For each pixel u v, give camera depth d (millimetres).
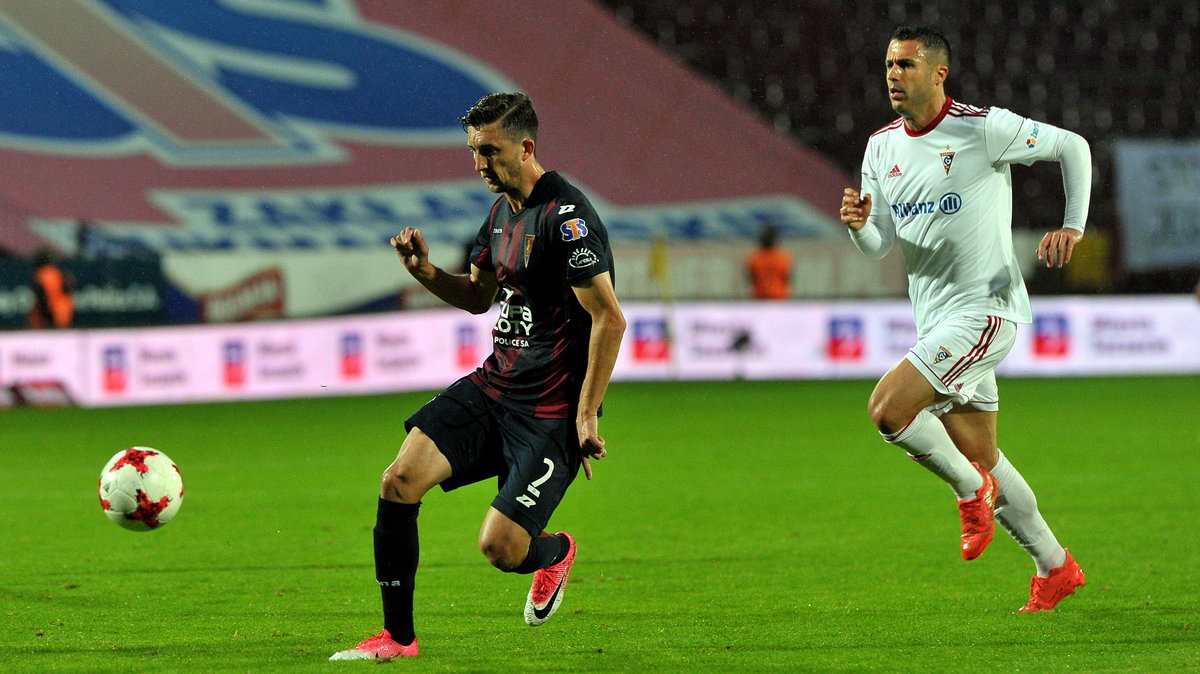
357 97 86062
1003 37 94062
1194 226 80312
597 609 19672
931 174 19203
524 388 16219
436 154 84875
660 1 92875
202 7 86000
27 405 59062
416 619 18984
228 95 84188
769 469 36812
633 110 88938
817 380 69250
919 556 24109
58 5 83438
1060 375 69500
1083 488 32188
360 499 32219
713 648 16891
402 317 63500
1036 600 19266
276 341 61719
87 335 59844
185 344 60938
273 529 27781
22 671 15719
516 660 16203
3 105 80312
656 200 85062
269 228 78125
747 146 88562
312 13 87562
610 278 15680
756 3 93438
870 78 92500
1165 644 16812
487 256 17219
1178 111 93062
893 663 15914
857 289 75312
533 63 89438
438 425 16203
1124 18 96500
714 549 25094
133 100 82688
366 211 80500
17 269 60844
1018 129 18734
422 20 89250
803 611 19359
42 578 22438
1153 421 47750
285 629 18266
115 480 18344
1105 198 86188
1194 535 25781
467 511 30422
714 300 67750
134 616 19219
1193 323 71000
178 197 79125
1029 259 77125
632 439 44219
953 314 19156
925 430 18469
